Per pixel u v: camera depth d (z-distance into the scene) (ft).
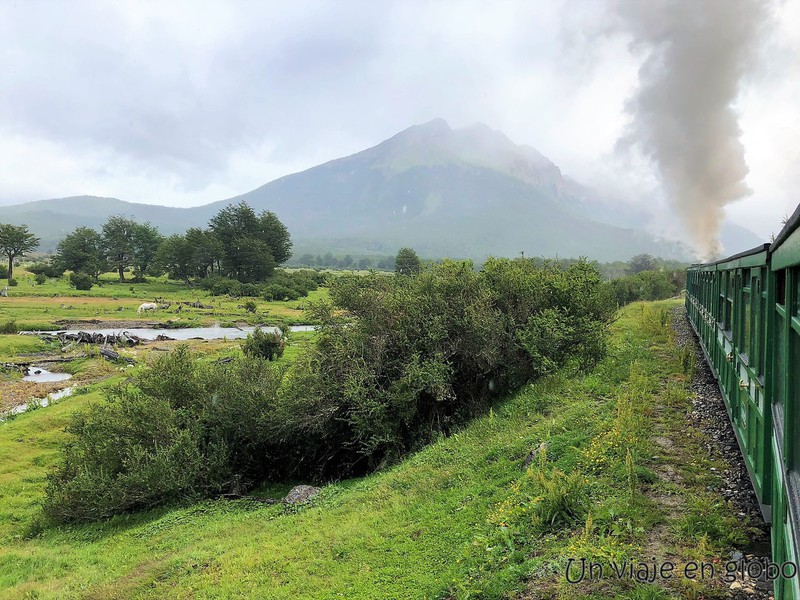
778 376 14.30
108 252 366.84
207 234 352.69
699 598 13.92
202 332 174.91
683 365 39.50
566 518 19.72
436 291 48.39
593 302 50.08
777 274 14.12
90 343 148.15
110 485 44.21
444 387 42.06
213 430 48.85
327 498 36.29
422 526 24.86
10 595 29.58
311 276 361.71
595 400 34.65
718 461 22.59
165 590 26.13
